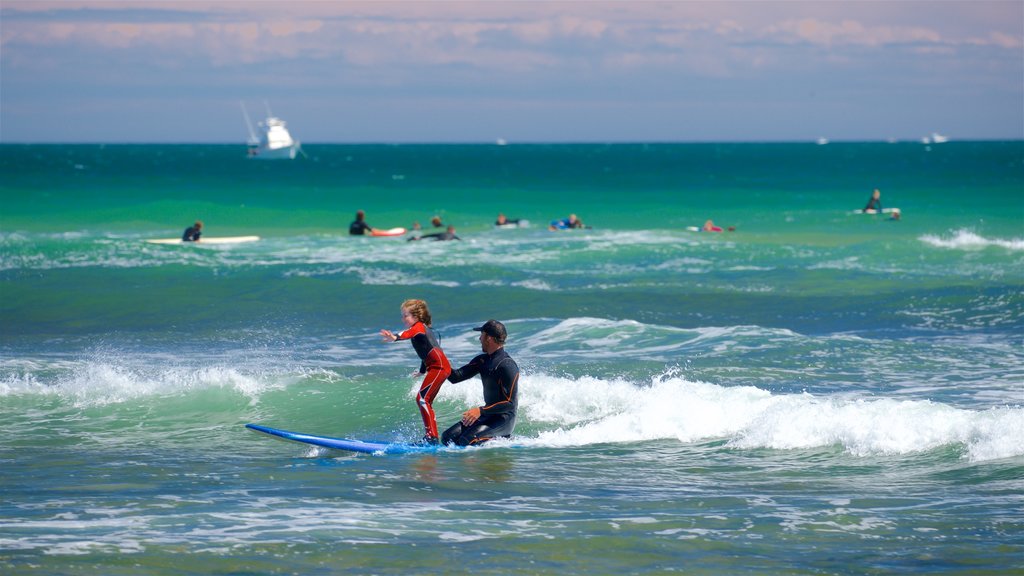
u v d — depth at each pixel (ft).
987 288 280.92
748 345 200.95
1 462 119.34
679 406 138.10
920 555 79.61
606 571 75.61
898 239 456.86
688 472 112.98
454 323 253.24
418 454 123.65
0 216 627.46
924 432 122.21
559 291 301.84
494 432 128.57
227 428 142.10
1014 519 90.12
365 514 92.63
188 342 226.79
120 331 242.99
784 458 119.34
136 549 79.56
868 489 103.45
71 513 92.38
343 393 161.99
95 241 408.67
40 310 271.69
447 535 85.15
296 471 113.80
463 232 532.32
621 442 129.90
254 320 258.37
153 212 639.76
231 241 483.10
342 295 293.02
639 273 353.10
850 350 195.31
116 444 131.44
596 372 177.99
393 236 517.55
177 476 111.14
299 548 80.53
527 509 95.04
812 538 84.84
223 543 81.76
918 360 186.39
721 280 328.29
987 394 156.25
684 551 80.94
